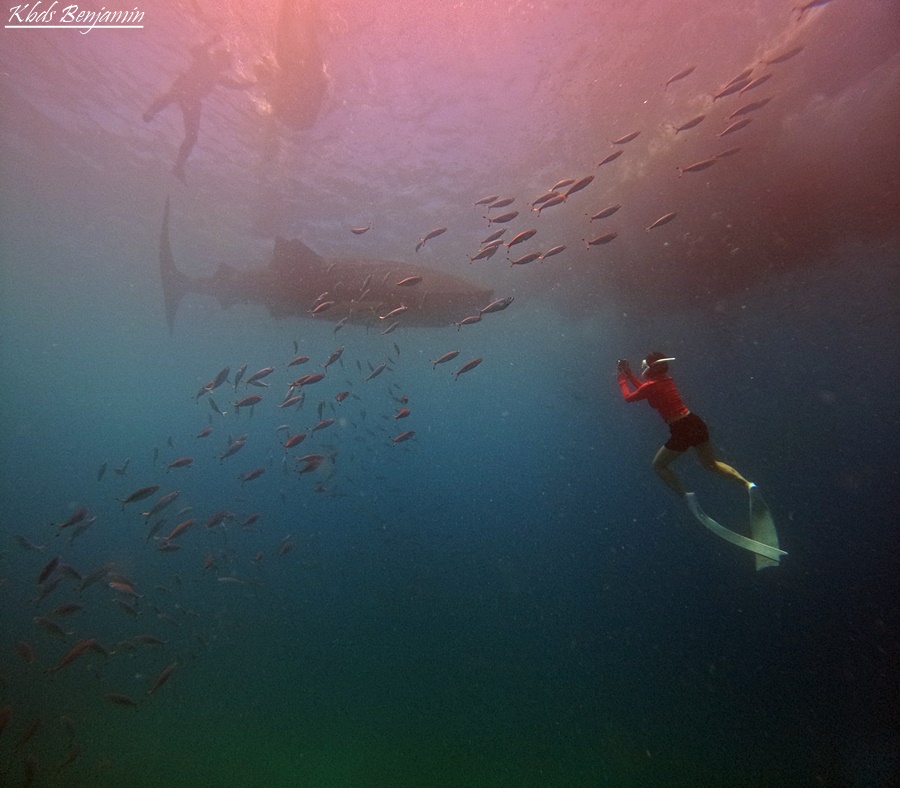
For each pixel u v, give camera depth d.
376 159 15.34
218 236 23.75
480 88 11.99
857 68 9.63
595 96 12.06
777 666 9.76
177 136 15.35
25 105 14.70
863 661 9.28
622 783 7.42
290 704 10.16
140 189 19.73
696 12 9.62
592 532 22.89
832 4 9.05
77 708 9.76
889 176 11.47
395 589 17.25
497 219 7.36
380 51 10.79
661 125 12.58
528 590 16.17
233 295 12.73
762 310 24.11
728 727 8.34
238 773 7.97
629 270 18.86
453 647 12.55
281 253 10.90
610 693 9.79
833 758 7.29
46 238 26.58
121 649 6.99
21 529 27.28
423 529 27.22
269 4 9.20
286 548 10.42
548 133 13.59
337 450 13.21
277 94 10.65
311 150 15.04
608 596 14.73
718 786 7.18
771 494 23.39
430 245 21.81
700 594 13.80
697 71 10.92
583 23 9.98
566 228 17.97
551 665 11.20
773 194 12.73
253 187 17.95
